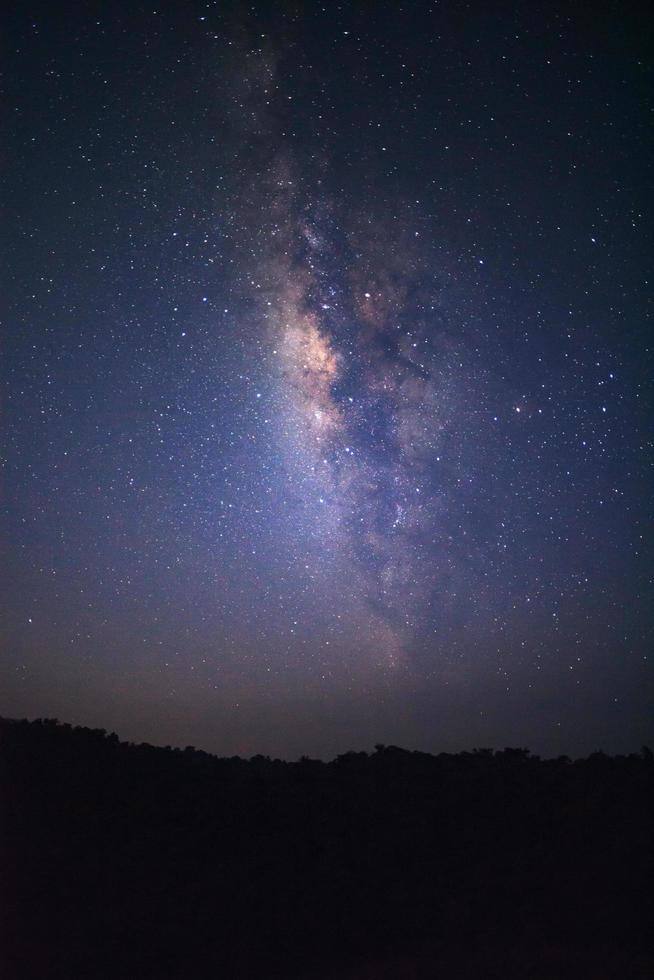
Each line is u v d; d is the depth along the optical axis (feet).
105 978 16.48
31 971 16.47
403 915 19.15
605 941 17.63
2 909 18.30
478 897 19.57
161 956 17.33
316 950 17.94
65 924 18.10
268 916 18.95
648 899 18.70
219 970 17.02
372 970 16.98
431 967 16.90
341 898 19.69
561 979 15.99
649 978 15.90
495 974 16.37
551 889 19.56
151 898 19.29
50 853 20.48
